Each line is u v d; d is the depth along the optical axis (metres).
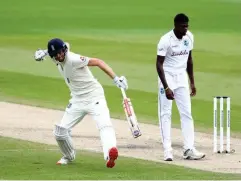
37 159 40.12
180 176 35.78
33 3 133.00
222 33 101.19
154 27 106.81
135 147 45.75
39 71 75.62
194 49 88.06
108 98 63.03
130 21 112.25
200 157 42.25
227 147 44.62
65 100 62.31
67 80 38.09
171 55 42.22
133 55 84.06
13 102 61.06
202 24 109.69
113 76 37.78
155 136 49.41
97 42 92.88
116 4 131.75
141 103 61.16
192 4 131.50
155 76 72.94
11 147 44.06
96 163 39.38
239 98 63.41
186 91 42.69
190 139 42.50
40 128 50.97
